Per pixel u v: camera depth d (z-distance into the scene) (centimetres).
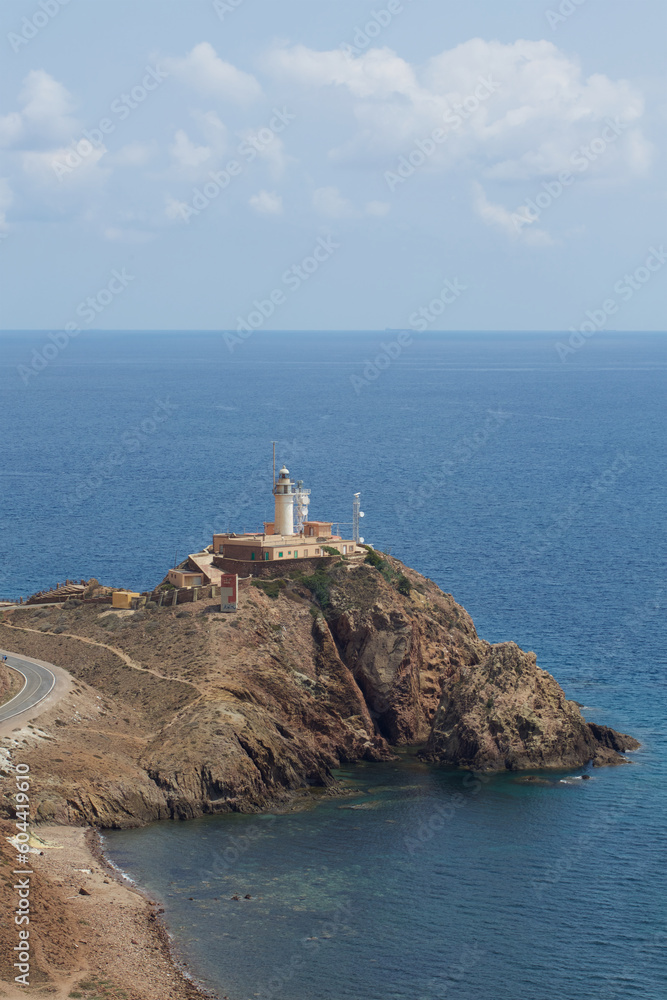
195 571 15875
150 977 8362
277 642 14300
